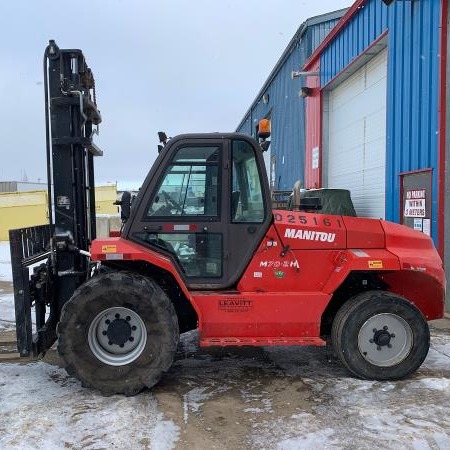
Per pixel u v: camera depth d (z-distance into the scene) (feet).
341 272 14.76
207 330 14.44
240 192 14.85
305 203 15.72
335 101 40.55
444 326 20.71
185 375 15.37
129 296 13.53
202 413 12.60
